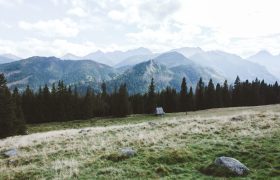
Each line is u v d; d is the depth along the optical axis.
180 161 18.17
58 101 112.38
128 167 17.50
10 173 18.77
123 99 112.69
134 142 25.34
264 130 25.16
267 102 138.38
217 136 25.14
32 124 105.88
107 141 27.44
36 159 22.75
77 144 27.58
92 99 121.19
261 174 14.91
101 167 18.22
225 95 130.88
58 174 17.48
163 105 124.06
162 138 26.03
